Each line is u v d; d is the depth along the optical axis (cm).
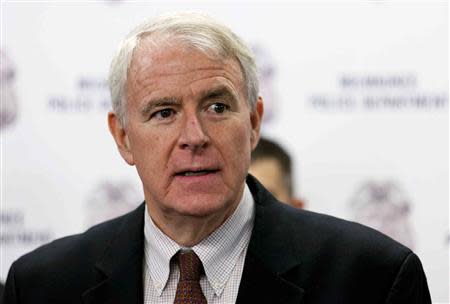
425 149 891
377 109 896
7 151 923
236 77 494
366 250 507
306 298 501
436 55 891
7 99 923
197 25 488
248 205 534
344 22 901
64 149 922
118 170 920
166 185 489
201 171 482
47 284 545
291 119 904
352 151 898
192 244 513
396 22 895
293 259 512
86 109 922
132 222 549
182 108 484
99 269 537
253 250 515
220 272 514
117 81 512
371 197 895
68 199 922
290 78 905
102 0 921
